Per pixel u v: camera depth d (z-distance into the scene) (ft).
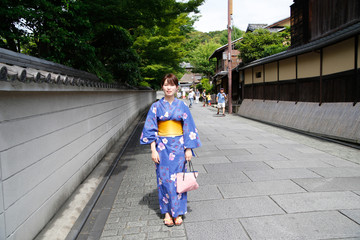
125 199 11.66
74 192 12.26
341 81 23.21
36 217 8.33
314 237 8.04
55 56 15.14
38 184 8.55
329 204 10.18
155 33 43.86
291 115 30.81
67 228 8.95
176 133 8.98
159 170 9.10
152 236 8.50
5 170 6.61
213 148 20.71
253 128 31.50
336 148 19.61
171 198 8.85
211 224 9.09
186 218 9.59
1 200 6.35
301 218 9.21
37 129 8.64
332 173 13.79
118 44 23.93
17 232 7.08
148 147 22.48
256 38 51.96
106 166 17.01
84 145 14.46
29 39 14.02
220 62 92.12
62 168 10.93
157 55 43.55
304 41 34.04
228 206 10.39
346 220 8.95
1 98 6.61
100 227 9.19
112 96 23.65
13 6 12.48
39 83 7.82
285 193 11.39
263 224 8.93
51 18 13.57
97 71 18.70
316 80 27.20
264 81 40.83
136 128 33.78
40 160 8.79
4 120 6.71
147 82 57.00
